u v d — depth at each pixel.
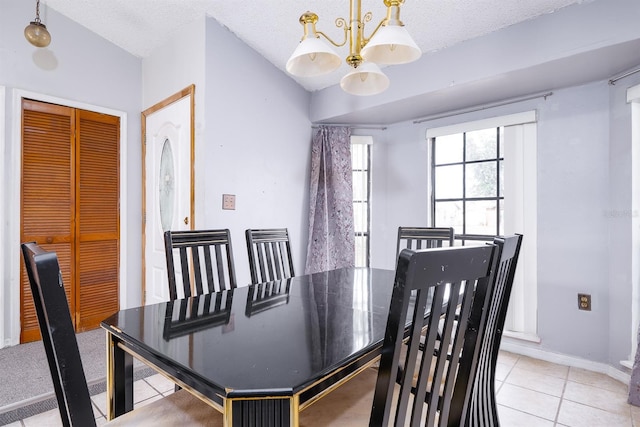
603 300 2.31
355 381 1.24
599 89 2.34
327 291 1.68
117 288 3.15
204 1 2.43
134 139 3.28
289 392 0.71
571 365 2.44
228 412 0.71
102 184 3.06
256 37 2.77
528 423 1.77
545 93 2.56
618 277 2.23
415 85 2.68
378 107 2.97
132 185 3.26
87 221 2.97
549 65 2.13
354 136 3.49
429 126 3.23
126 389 1.16
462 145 3.08
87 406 0.67
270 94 3.05
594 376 2.28
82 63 2.95
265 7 2.44
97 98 3.04
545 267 2.55
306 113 3.44
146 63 3.27
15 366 2.22
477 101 2.80
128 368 1.16
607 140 2.30
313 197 3.37
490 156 2.92
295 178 3.30
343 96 3.19
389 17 1.44
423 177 3.26
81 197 2.93
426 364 0.76
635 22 1.80
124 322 1.18
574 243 2.43
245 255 2.81
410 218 3.35
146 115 3.25
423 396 0.78
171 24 2.75
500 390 2.11
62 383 0.64
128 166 3.23
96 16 2.82
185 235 1.77
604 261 2.31
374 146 3.53
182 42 2.78
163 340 1.01
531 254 2.61
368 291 1.68
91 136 3.00
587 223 2.38
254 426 0.71
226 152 2.68
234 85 2.74
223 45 2.66
